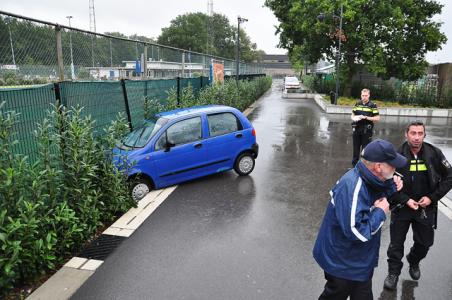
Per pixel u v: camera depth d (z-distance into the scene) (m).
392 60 24.42
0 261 3.55
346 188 2.71
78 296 3.92
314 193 7.27
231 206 6.52
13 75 5.21
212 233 5.44
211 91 14.24
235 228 5.62
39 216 4.25
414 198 3.85
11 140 4.79
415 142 3.76
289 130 15.05
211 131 7.88
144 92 9.55
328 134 14.14
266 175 8.50
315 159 10.11
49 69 5.95
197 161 7.67
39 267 4.21
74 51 6.79
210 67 16.81
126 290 4.02
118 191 5.92
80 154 5.09
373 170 2.69
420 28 24.28
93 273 4.36
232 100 17.58
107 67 8.01
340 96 28.17
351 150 11.29
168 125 7.37
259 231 5.52
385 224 5.75
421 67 24.45
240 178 8.24
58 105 5.76
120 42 8.58
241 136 8.24
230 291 4.00
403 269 4.46
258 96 33.53
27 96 5.10
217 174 8.55
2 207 3.93
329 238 2.89
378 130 15.70
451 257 4.75
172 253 4.83
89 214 5.12
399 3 23.80
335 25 23.59
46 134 4.70
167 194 7.12
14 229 3.63
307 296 3.92
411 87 25.14
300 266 4.52
